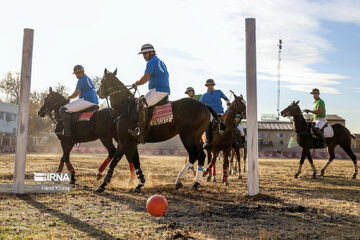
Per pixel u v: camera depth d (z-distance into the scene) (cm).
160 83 684
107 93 731
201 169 725
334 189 787
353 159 1145
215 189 744
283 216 472
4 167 1188
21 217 443
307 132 1082
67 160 803
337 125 1162
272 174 1209
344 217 473
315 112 1101
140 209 504
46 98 865
